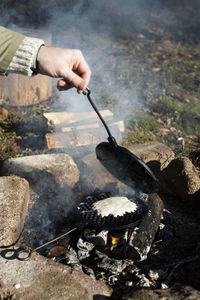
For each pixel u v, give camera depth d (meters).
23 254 2.30
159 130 4.75
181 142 4.45
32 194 3.20
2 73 2.03
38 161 3.41
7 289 2.04
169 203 3.40
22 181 2.93
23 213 2.69
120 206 2.67
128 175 2.57
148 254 2.60
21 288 2.05
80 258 2.55
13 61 1.95
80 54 2.16
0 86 4.70
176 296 1.97
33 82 4.82
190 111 5.28
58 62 2.00
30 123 4.58
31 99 4.94
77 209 2.74
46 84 5.02
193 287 2.24
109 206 2.67
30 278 2.12
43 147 4.11
